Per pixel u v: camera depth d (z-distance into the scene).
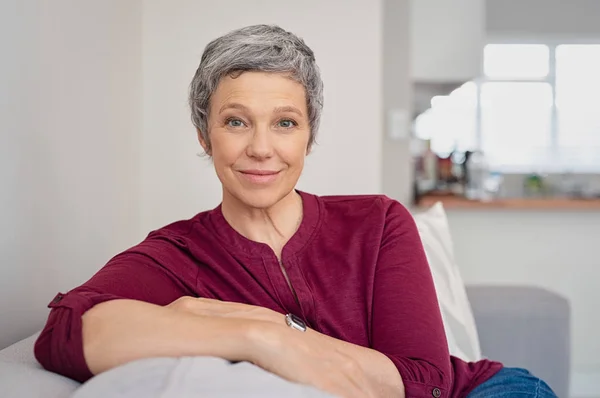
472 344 1.75
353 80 2.40
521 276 3.60
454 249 3.60
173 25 2.33
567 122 6.17
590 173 6.10
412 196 4.30
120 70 2.06
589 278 3.59
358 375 0.92
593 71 6.18
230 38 1.11
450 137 6.08
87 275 1.77
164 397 0.66
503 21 6.21
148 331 0.85
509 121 6.16
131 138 2.19
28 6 1.39
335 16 2.39
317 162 2.41
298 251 1.20
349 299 1.19
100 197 1.87
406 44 4.18
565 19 6.20
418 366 1.06
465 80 4.38
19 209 1.36
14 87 1.33
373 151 2.41
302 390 0.72
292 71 1.09
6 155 1.30
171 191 2.34
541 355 2.11
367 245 1.22
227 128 1.10
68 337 0.86
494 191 4.64
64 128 1.59
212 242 1.20
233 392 0.68
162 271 1.13
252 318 0.95
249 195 1.11
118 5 2.03
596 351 3.60
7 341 1.32
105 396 0.69
